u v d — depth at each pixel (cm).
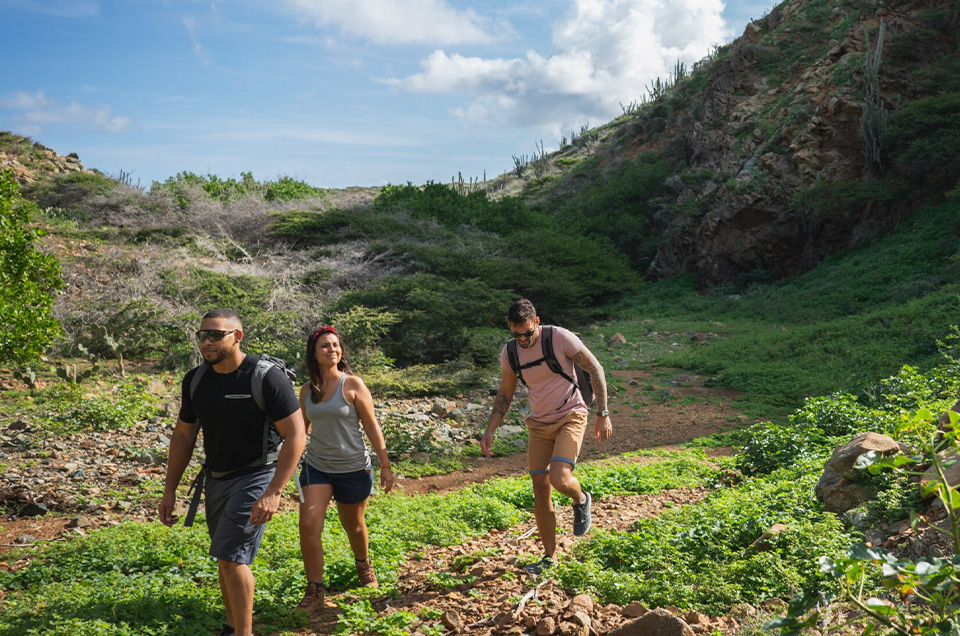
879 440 580
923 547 423
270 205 3200
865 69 3164
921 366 1393
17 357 1048
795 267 3234
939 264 2491
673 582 453
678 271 3803
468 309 1925
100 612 436
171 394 1373
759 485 713
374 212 3216
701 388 1689
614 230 4331
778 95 3806
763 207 3281
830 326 1994
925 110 2947
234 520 384
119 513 755
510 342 513
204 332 380
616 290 3488
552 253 3353
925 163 2844
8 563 582
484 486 852
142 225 2786
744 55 4116
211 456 397
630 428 1306
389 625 416
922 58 3266
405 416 1264
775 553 477
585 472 902
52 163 3828
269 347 1678
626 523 657
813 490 611
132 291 1884
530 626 401
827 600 384
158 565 559
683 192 4009
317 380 471
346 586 509
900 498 509
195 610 450
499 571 509
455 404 1448
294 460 386
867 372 1462
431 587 495
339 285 2394
